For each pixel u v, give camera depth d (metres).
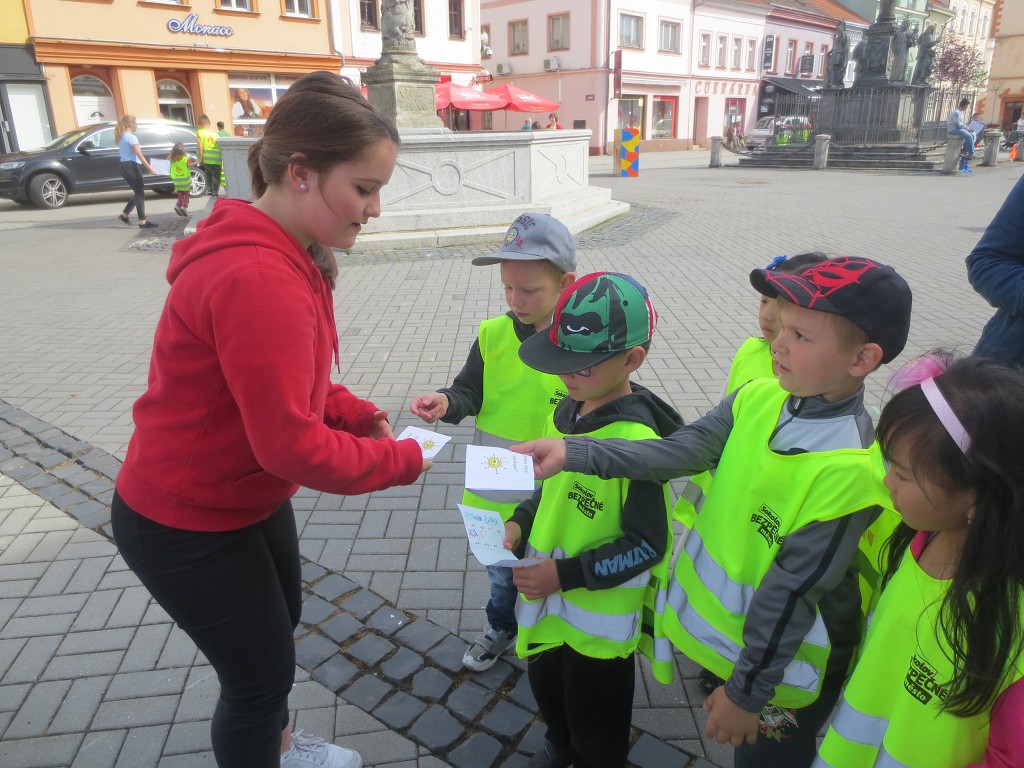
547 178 11.31
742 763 1.82
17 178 15.66
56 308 7.61
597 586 1.70
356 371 5.49
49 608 2.89
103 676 2.54
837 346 1.42
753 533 1.58
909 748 1.30
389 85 10.70
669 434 1.86
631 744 2.23
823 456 1.48
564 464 1.57
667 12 37.28
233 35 23.64
